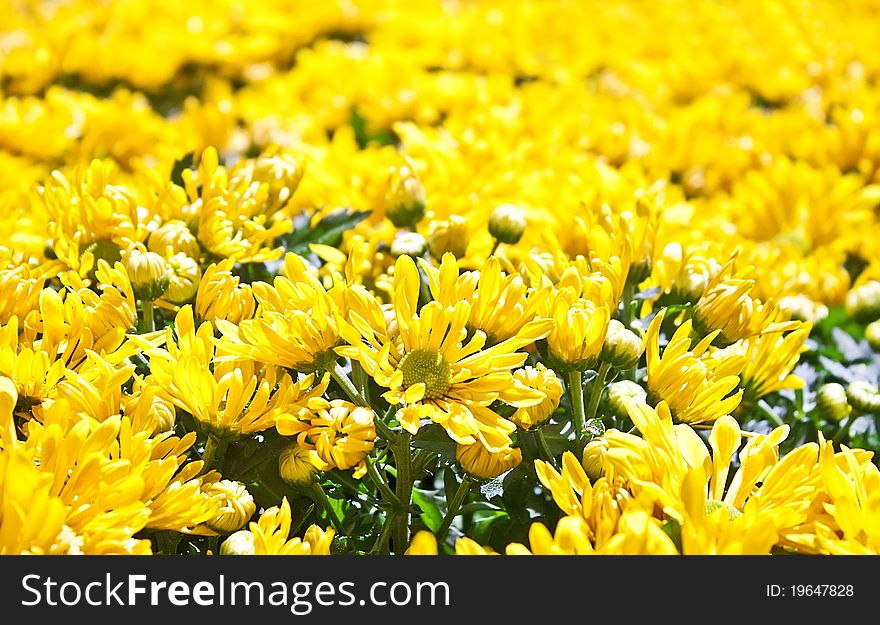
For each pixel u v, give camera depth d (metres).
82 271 0.69
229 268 0.68
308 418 0.63
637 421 0.62
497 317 0.64
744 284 0.68
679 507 0.60
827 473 0.61
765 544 0.59
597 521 0.62
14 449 0.60
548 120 1.07
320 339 0.64
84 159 1.02
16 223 0.78
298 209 0.84
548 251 0.75
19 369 0.64
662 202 0.81
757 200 0.94
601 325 0.64
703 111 1.16
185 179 0.73
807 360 0.79
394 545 0.65
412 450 0.67
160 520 0.62
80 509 0.60
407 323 0.63
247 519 0.63
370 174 0.86
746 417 0.72
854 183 0.94
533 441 0.66
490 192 0.82
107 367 0.63
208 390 0.63
